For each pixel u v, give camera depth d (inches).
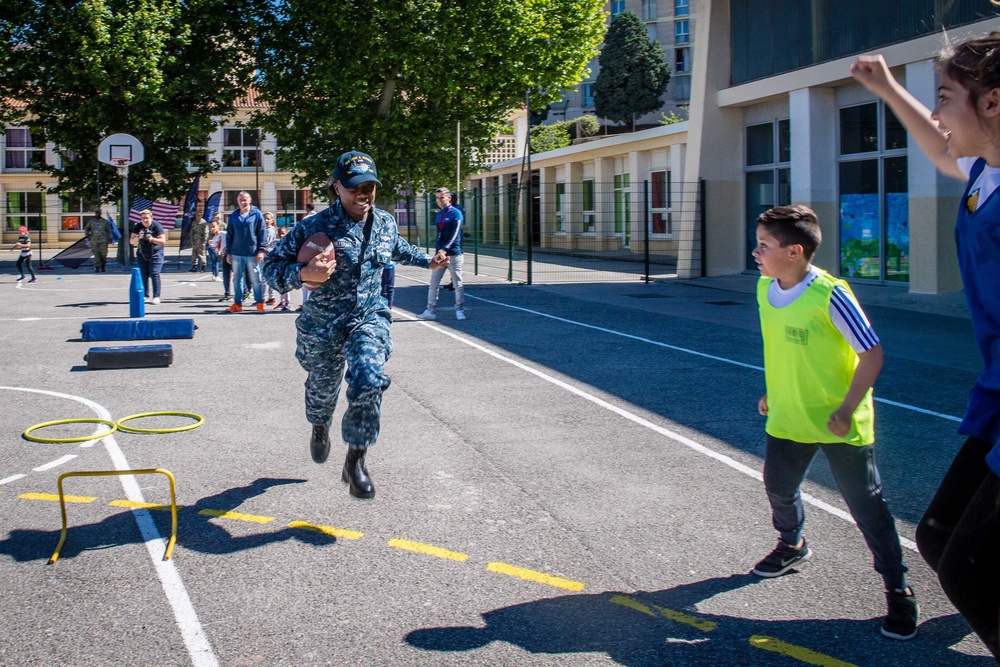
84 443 264.8
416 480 226.4
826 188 764.6
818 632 143.4
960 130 102.2
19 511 203.0
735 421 289.1
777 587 160.7
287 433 275.7
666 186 1245.7
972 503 98.2
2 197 2177.7
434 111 1278.3
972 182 107.7
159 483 224.2
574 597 156.8
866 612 150.6
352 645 139.3
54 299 716.7
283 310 618.8
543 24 1247.5
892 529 143.6
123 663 133.8
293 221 2340.1
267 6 1255.5
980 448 110.3
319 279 181.6
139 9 1109.7
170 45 1184.8
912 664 132.9
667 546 180.7
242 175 2303.2
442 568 169.8
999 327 104.7
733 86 861.8
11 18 1140.5
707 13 858.1
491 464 240.7
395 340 473.7
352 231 194.4
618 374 372.8
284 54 1256.8
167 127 1183.6
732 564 171.5
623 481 224.7
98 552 178.4
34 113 1245.1
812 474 228.5
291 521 196.2
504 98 1325.0
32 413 306.0
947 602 154.8
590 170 1451.8
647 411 304.5
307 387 207.5
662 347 446.0
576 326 529.7
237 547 181.0
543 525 193.0
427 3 1152.8
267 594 158.2
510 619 148.2
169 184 1305.4
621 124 2367.1
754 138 874.8
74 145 1237.1
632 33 2313.0
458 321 556.1
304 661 134.3
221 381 361.4
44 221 2188.7
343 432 191.6
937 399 323.3
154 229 664.4
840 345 146.4
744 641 140.4
